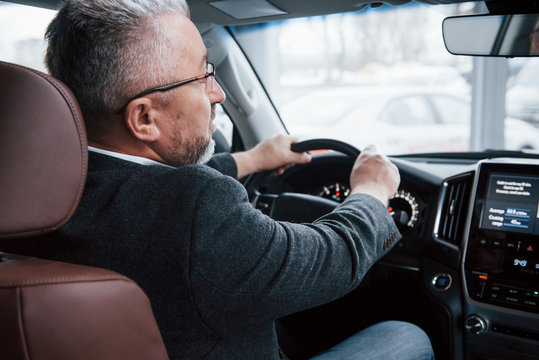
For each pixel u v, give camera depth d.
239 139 2.13
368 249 0.82
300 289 0.72
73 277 0.58
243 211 0.71
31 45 1.54
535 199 1.26
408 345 1.10
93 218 0.69
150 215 0.68
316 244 0.75
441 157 1.74
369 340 1.10
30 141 0.62
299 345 1.80
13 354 0.54
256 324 0.73
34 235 0.65
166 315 0.69
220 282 0.66
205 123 0.82
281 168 1.51
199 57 0.78
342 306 1.64
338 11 1.53
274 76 3.74
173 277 0.67
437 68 7.96
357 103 7.36
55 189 0.65
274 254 0.70
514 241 1.26
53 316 0.56
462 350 1.39
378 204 0.91
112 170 0.73
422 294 1.44
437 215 1.40
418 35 8.01
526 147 5.55
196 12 1.56
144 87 0.72
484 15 1.25
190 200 0.67
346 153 1.35
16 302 0.54
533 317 1.23
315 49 8.93
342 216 0.83
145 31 0.71
